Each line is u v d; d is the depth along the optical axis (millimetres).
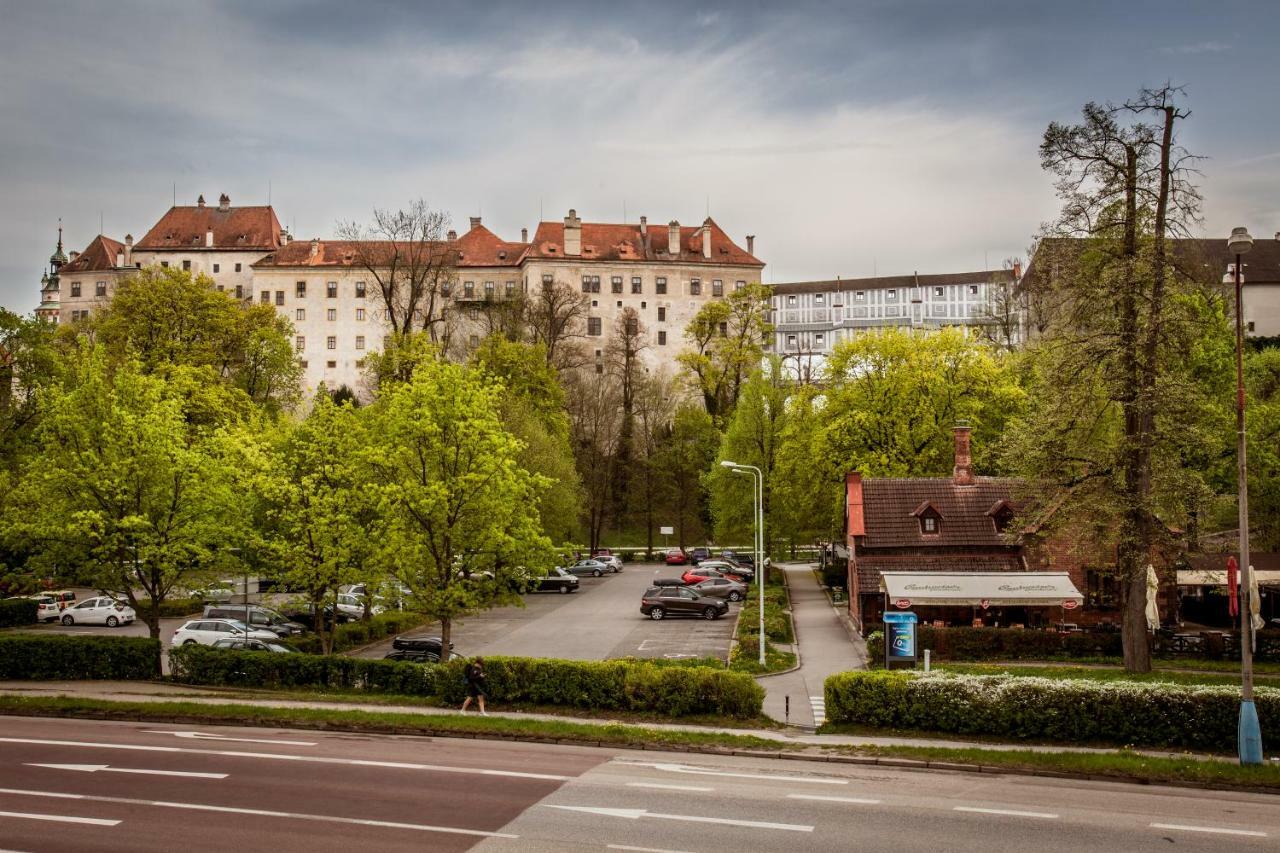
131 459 37188
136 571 38688
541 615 57531
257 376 78562
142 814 18703
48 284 154500
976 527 50281
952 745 25156
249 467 41688
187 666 34812
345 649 46531
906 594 43188
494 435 36938
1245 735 22750
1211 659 40906
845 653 44156
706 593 61531
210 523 38719
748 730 27297
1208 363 56031
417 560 36375
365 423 41875
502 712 29359
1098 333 35438
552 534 69875
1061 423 36344
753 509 71562
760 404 72312
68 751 23828
